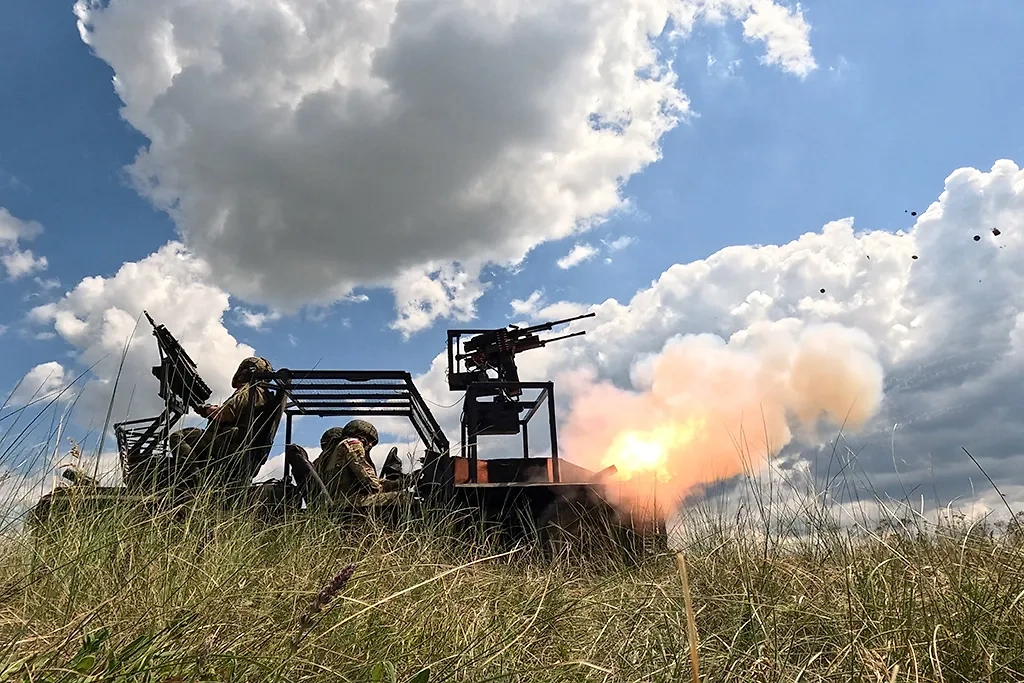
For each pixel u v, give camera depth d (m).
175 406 6.88
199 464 6.06
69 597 3.06
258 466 6.89
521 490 7.09
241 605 3.12
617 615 4.07
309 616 2.56
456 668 2.86
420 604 3.50
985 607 3.38
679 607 3.96
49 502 4.07
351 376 7.59
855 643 3.28
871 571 3.98
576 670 3.25
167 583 3.32
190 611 2.80
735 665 3.29
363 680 2.64
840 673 3.18
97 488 4.25
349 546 4.97
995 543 4.16
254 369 7.08
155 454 5.88
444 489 6.98
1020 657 3.05
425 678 2.58
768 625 3.69
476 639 3.20
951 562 3.95
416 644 3.11
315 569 4.12
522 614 3.67
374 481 6.74
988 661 3.00
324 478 6.91
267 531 4.99
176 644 2.51
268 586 3.54
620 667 3.44
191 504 4.62
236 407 6.63
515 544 6.44
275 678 2.43
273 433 7.02
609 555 6.48
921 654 3.19
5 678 2.08
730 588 4.32
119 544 3.66
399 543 4.96
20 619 2.70
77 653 2.29
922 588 3.66
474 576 4.45
